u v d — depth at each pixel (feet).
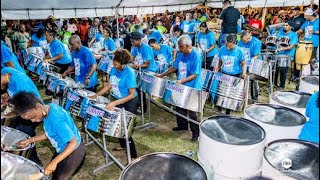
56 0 17.35
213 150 5.73
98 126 7.43
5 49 9.25
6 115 7.61
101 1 18.84
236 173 5.64
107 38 19.60
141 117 13.03
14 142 6.66
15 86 7.70
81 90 9.71
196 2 26.50
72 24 28.19
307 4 26.23
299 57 16.69
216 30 23.08
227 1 17.60
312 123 5.96
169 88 9.09
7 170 5.51
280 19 25.20
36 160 8.32
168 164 5.04
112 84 8.70
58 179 6.25
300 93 9.00
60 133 5.65
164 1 22.34
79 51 11.24
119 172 8.96
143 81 9.96
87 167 9.25
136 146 10.47
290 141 5.71
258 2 27.94
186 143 10.67
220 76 10.17
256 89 14.08
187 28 25.90
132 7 22.88
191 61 9.71
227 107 10.05
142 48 12.88
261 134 6.06
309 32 17.40
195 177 4.67
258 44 13.69
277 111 7.57
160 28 27.78
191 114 10.43
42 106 5.59
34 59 14.78
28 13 18.45
